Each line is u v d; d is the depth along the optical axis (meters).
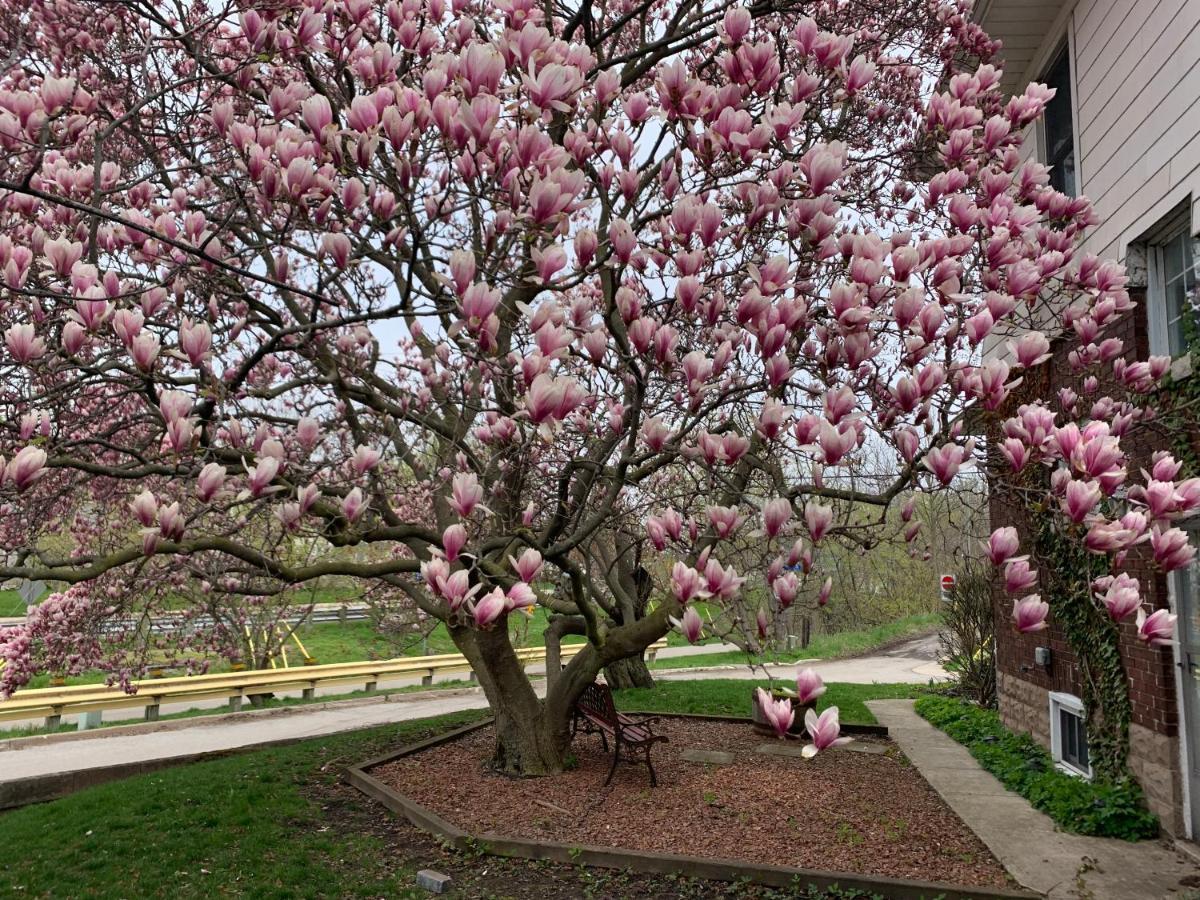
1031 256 3.61
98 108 5.03
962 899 4.52
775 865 5.04
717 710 10.53
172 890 4.90
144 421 4.76
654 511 6.07
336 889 4.93
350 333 4.84
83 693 11.38
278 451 2.61
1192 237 4.94
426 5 3.83
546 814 6.08
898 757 7.86
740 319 2.48
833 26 6.51
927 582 20.61
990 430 3.65
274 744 9.45
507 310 4.42
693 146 2.78
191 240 3.16
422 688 15.29
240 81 3.47
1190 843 5.15
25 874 5.19
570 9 5.57
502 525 5.71
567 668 7.20
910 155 5.98
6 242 2.49
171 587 7.88
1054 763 7.02
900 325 2.51
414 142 2.72
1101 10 6.20
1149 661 5.54
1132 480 5.59
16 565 3.15
